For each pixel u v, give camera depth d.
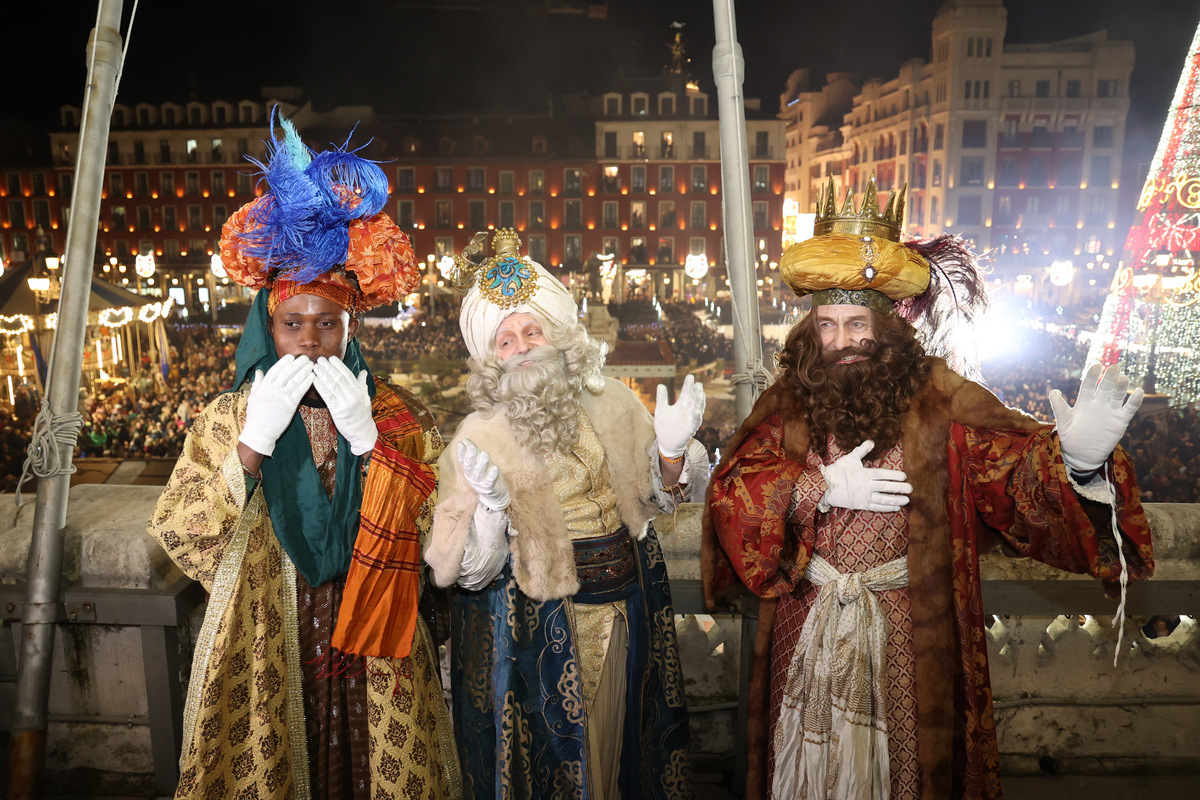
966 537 1.71
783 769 1.80
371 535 1.70
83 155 2.06
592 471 1.82
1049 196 45.94
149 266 25.45
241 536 1.70
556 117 51.91
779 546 1.72
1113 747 2.40
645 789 1.94
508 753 1.75
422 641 1.87
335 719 1.83
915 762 1.71
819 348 1.79
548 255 49.72
